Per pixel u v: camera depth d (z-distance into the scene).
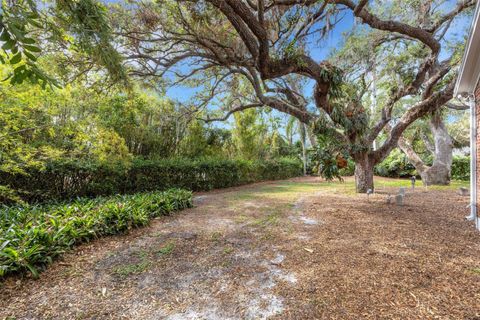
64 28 1.98
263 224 3.98
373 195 6.95
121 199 4.77
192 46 6.32
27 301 1.86
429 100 6.88
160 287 2.10
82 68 4.44
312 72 5.76
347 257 2.63
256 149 12.93
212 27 5.36
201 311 1.77
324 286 2.06
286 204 5.75
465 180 12.06
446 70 6.71
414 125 12.31
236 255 2.75
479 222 3.63
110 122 7.34
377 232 3.47
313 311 1.74
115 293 2.00
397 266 2.40
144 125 8.72
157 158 7.97
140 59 6.11
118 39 5.11
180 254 2.78
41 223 2.91
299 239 3.23
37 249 2.33
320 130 6.63
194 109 9.21
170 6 5.11
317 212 4.81
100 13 1.99
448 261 2.50
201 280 2.21
